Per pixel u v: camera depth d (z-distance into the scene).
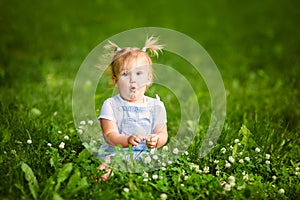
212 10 14.71
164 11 14.32
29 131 5.07
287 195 4.20
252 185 4.11
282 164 4.73
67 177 3.95
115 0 14.76
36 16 11.95
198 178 4.14
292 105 6.80
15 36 10.38
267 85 8.16
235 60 9.98
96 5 13.98
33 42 10.17
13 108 6.10
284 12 14.41
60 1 13.63
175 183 4.08
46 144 4.79
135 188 3.92
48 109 6.10
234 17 13.98
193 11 14.54
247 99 7.24
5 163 4.18
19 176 3.99
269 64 9.71
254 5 15.23
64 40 10.65
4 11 11.57
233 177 4.12
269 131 5.36
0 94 6.75
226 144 4.99
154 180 4.19
